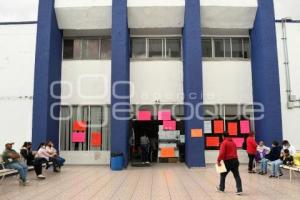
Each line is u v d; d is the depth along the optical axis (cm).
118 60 1633
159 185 1091
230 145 933
